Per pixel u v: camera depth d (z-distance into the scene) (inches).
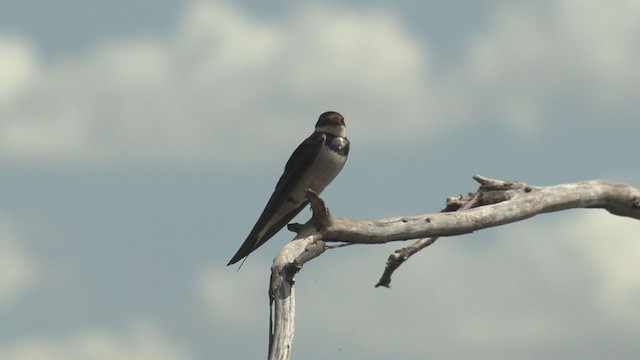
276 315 508.7
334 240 539.2
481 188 587.2
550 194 587.2
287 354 498.9
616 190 600.7
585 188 594.6
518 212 578.9
